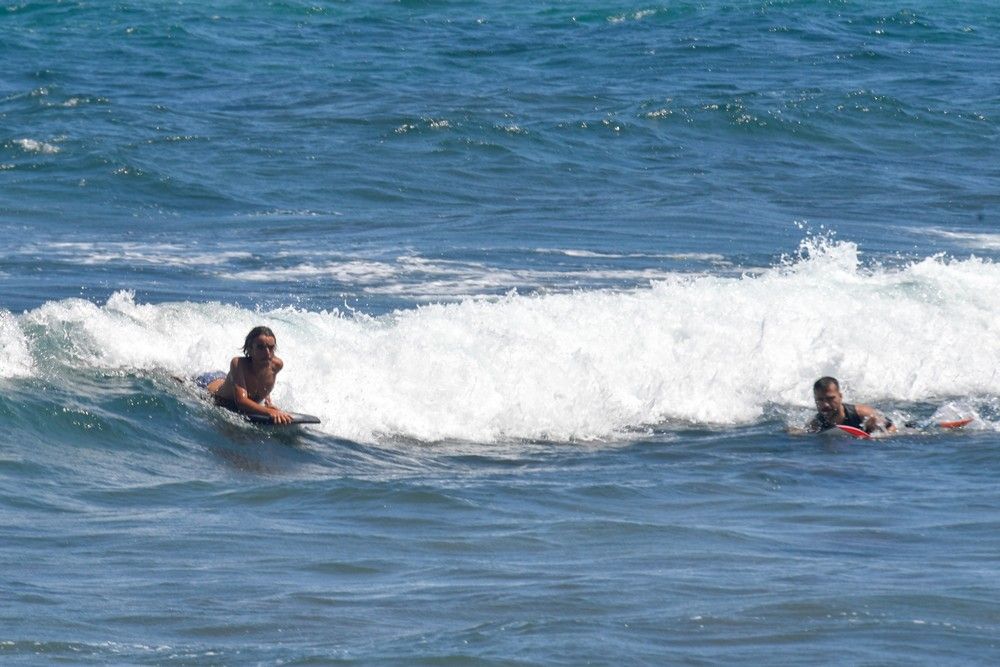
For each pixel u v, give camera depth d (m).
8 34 174.62
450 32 184.50
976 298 68.00
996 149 125.12
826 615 28.25
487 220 89.69
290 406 49.31
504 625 27.52
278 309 58.06
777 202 99.38
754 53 168.88
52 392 45.38
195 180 99.38
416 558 32.81
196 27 183.50
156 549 32.69
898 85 151.75
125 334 50.06
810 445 50.31
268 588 29.86
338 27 187.12
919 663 25.73
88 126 117.38
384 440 48.59
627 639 26.73
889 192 105.06
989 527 37.19
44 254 75.31
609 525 36.22
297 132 117.44
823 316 63.69
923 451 49.22
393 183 102.00
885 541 35.44
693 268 76.19
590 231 86.12
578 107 131.75
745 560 32.94
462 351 53.97
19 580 29.61
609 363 56.31
